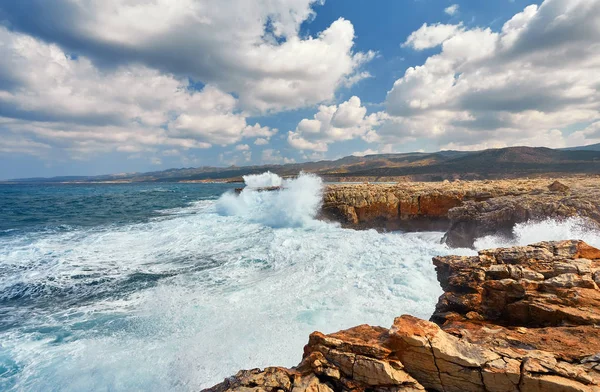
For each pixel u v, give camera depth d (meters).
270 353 7.34
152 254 15.98
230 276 12.52
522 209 16.64
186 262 14.54
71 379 6.56
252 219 26.89
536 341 5.38
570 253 8.05
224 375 6.69
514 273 7.58
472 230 18.22
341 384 5.26
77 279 12.36
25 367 6.93
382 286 10.96
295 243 17.59
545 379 4.35
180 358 7.22
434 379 4.99
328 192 27.70
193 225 24.56
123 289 11.33
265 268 13.45
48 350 7.57
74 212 34.78
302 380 5.37
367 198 25.69
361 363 5.29
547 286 6.95
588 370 4.47
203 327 8.52
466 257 9.01
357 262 13.69
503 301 7.24
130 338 8.07
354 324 8.44
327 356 5.65
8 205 42.34
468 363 4.82
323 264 13.61
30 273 13.08
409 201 24.59
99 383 6.45
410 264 13.12
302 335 7.98
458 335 5.79
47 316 9.32
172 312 9.41
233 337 8.00
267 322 8.66
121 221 27.27
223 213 31.62
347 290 10.71
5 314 9.48
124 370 6.84
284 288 11.06
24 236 20.45
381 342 5.57
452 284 8.23
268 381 5.41
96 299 10.51
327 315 8.96
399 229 24.44
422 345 5.15
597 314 5.96
